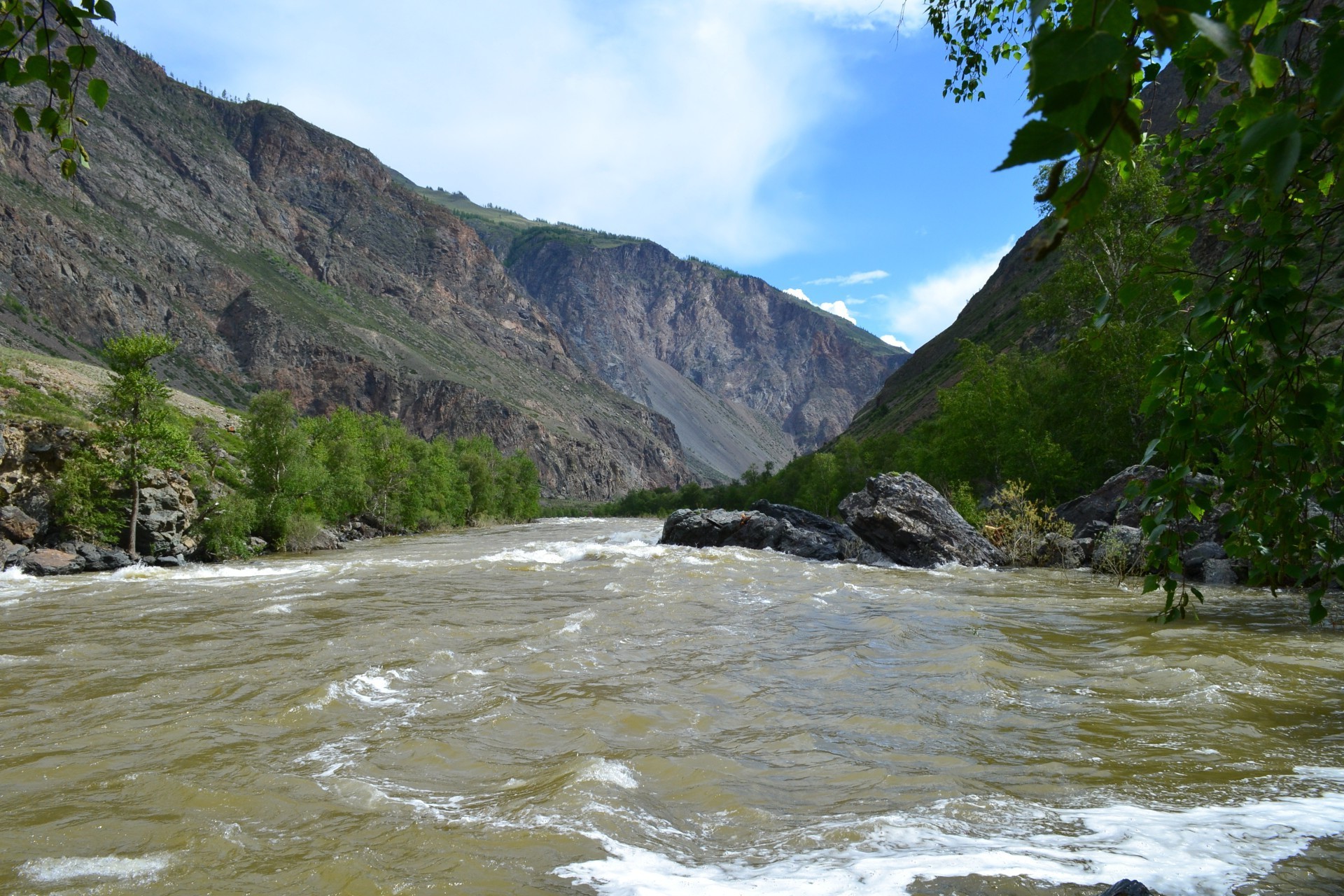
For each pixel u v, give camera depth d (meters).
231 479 52.03
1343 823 5.15
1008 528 29.42
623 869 4.86
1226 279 2.66
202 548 36.00
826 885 4.48
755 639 12.98
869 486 30.84
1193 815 5.43
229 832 5.62
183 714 8.81
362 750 7.47
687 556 31.30
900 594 19.11
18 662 12.12
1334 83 1.30
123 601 19.86
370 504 68.88
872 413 159.75
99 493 33.12
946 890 4.32
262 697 9.44
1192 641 11.83
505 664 11.00
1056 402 42.50
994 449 45.00
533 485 126.69
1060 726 7.84
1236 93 1.87
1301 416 2.55
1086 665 10.55
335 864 5.04
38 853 5.34
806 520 37.62
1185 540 3.18
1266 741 7.14
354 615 16.19
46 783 6.72
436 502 80.00
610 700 9.08
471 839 5.41
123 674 11.01
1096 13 1.15
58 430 34.72
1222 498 2.99
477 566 27.94
